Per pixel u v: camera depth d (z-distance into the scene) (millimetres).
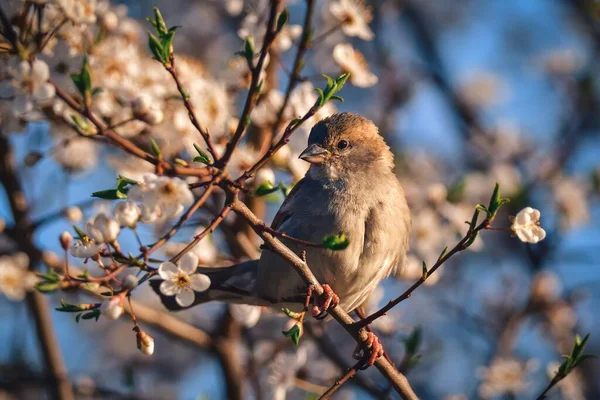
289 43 9805
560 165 16250
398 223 9109
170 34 6492
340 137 9367
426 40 18156
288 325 10281
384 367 8039
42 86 6738
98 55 9234
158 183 6156
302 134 10133
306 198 8992
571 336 14992
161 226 10336
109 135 6348
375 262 8961
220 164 6410
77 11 8039
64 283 6070
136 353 16281
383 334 11195
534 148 17312
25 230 10180
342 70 9484
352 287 9008
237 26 16234
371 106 16734
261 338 12562
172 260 6516
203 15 16812
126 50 9594
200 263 10039
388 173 9398
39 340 11203
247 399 11930
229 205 6508
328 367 11055
